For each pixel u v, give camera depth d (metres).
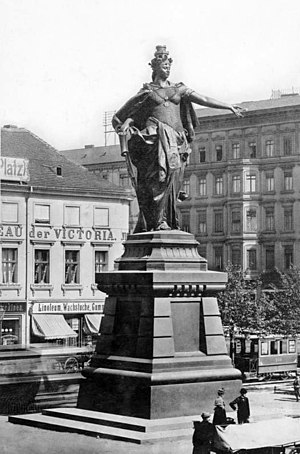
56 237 47.06
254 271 64.88
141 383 22.56
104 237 48.75
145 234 24.28
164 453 19.67
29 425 23.39
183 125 25.48
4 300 45.12
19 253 45.88
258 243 65.88
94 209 48.44
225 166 67.00
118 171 60.97
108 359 23.77
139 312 23.53
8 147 46.94
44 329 45.84
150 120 24.73
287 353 44.75
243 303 46.84
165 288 23.06
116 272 23.84
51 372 31.89
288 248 65.00
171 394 22.59
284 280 51.31
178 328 23.44
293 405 29.77
